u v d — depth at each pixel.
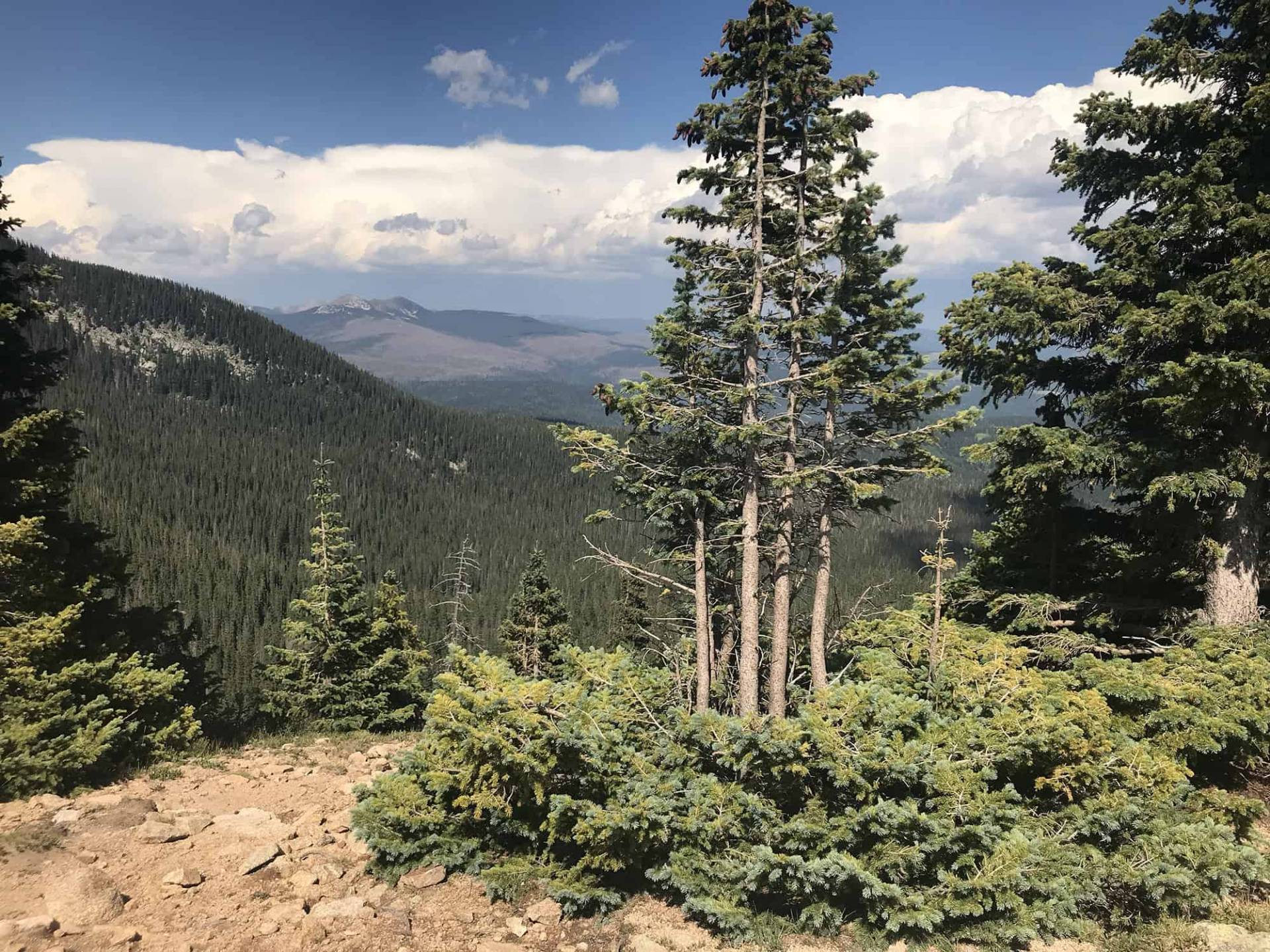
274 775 11.09
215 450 190.88
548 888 7.11
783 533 14.09
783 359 14.10
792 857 6.57
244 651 74.38
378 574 126.50
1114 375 12.84
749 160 12.83
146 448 178.25
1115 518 13.55
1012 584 14.34
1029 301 12.09
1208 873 6.84
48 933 6.12
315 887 7.31
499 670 8.19
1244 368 9.11
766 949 6.68
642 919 7.15
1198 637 11.24
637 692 9.47
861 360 12.10
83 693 11.18
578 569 108.94
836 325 11.92
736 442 12.65
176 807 9.23
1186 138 11.72
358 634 22.25
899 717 7.93
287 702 20.95
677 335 12.23
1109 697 10.05
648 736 8.74
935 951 6.57
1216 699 9.27
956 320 13.14
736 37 12.81
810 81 12.57
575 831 6.88
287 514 156.62
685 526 15.38
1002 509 14.22
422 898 7.32
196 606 94.44
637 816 6.92
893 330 14.62
